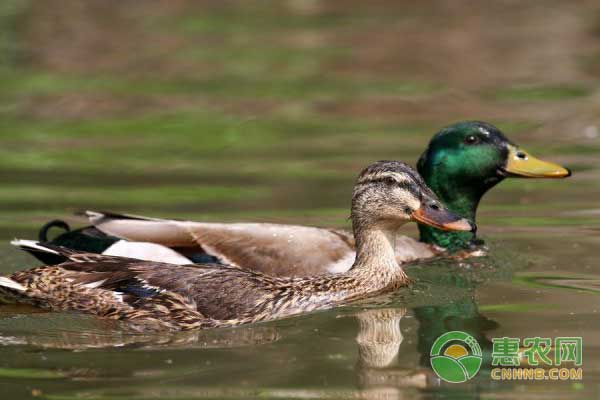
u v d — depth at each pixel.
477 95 24.59
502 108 23.42
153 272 11.05
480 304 11.42
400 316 10.98
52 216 15.62
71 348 9.79
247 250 12.80
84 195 16.86
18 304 11.36
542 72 26.44
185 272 11.04
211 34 30.20
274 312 10.94
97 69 26.42
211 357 9.52
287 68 26.95
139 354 9.62
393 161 12.08
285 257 12.76
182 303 10.73
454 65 27.20
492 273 12.91
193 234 12.91
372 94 24.73
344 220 15.38
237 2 34.69
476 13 32.66
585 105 23.45
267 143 20.75
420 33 30.23
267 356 9.55
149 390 8.64
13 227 15.03
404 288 12.09
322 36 30.09
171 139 21.05
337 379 8.91
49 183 17.75
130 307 10.80
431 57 27.97
